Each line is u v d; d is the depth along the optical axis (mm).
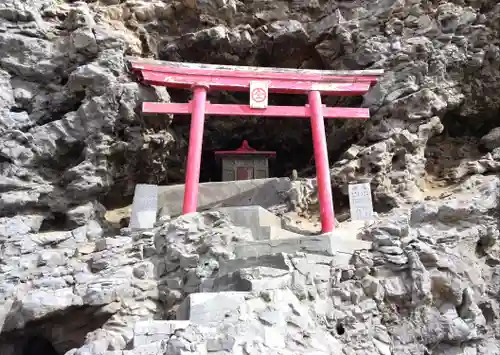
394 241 10086
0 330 9953
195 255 10391
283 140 18891
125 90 13883
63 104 14484
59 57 14539
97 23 15023
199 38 16375
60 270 10453
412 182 13938
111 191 14555
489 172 13984
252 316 7500
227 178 16281
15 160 12922
